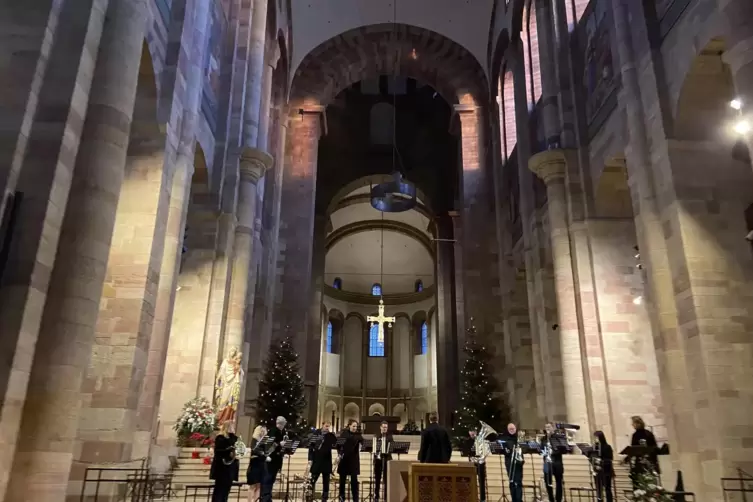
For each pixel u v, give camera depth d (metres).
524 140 21.94
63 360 7.86
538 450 10.92
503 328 25.28
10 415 7.24
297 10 29.92
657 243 12.03
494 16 28.69
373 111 39.47
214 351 16.19
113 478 10.05
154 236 11.95
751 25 8.89
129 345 11.11
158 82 12.78
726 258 11.15
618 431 15.00
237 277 17.36
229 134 18.28
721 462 9.86
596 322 15.97
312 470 10.58
